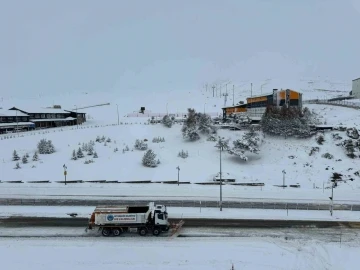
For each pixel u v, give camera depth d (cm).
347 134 6606
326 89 17725
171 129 8169
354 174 5538
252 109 9269
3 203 4288
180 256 2934
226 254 2973
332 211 4041
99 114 13375
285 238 3291
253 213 3959
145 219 3303
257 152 6241
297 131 6800
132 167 5922
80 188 4959
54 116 10744
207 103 15038
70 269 2748
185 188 4978
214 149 6662
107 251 3014
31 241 3203
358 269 2773
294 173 5703
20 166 5994
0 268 2750
